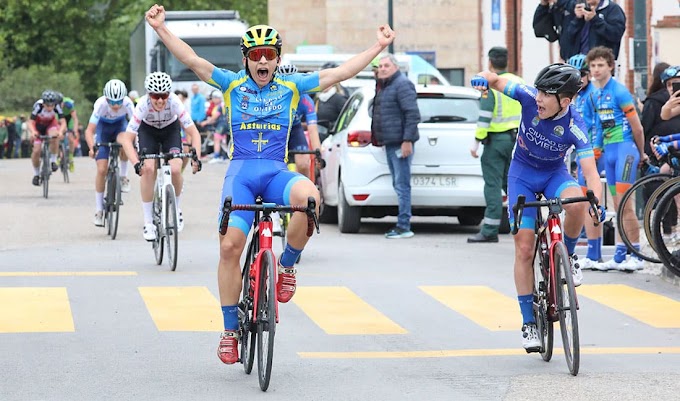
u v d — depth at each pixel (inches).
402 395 680.4
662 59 1998.0
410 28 4128.9
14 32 6628.9
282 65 1153.4
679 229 1061.8
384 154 1470.2
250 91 735.1
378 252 1310.3
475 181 1476.4
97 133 1460.4
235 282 728.3
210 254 1284.4
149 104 1227.2
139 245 1363.2
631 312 951.0
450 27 4111.7
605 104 1132.5
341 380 719.1
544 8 1330.0
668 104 1098.1
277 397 677.3
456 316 932.0
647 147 1206.3
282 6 4626.0
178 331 864.3
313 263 1218.6
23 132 4667.8
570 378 719.1
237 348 732.0
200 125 3646.7
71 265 1188.5
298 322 904.9
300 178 729.0
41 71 5841.5
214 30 3846.0
